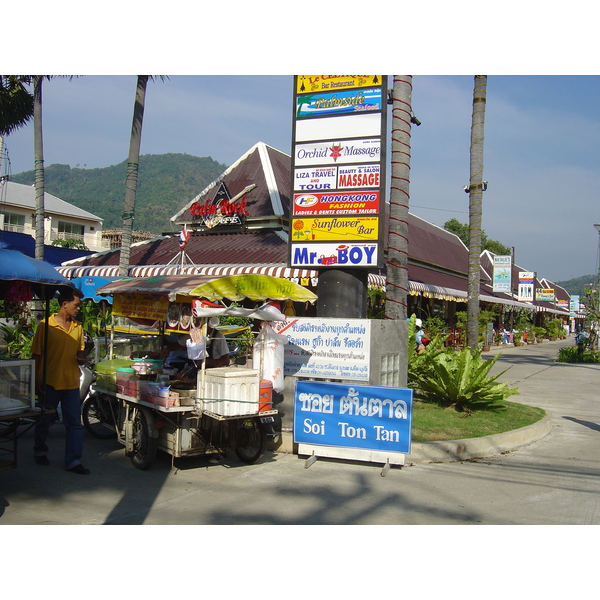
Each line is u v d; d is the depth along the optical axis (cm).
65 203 4719
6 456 743
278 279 712
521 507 596
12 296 653
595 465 782
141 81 1611
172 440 693
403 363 889
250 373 677
